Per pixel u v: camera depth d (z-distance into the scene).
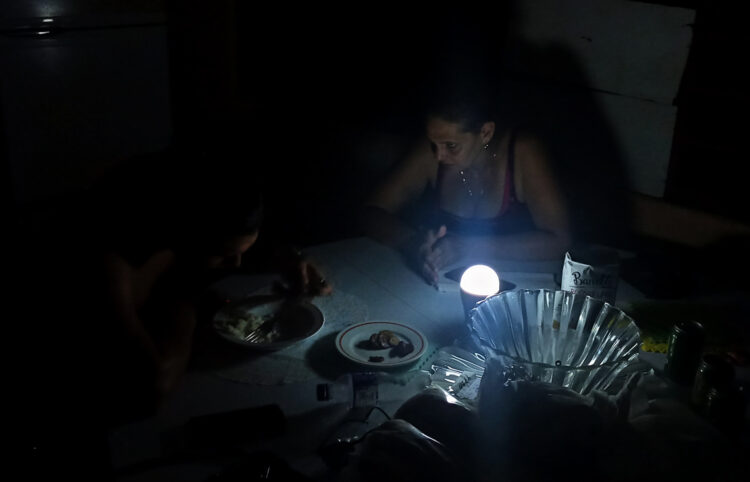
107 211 1.26
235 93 3.73
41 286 2.66
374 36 3.01
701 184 2.18
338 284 1.69
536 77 2.46
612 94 2.27
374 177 3.17
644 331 1.46
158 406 1.16
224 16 3.57
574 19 2.29
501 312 1.31
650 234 2.30
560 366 1.06
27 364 2.09
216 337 1.39
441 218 2.19
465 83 1.91
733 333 1.46
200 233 1.22
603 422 0.94
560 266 1.87
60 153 3.58
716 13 2.01
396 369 1.29
